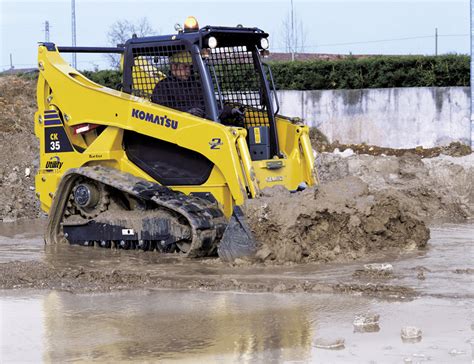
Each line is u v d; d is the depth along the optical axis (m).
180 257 17.52
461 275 15.12
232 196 17.45
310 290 14.27
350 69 35.06
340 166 27.16
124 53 19.28
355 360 10.47
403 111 32.97
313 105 34.56
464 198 24.55
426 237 18.20
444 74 33.59
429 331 11.65
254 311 12.99
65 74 19.77
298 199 17.03
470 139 31.53
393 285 14.32
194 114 18.14
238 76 19.42
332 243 17.00
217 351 10.99
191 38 18.12
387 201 17.69
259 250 16.53
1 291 14.83
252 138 18.83
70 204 19.88
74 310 13.35
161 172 18.69
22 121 32.47
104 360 10.73
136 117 18.56
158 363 10.56
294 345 11.17
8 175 28.11
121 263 17.11
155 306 13.48
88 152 19.48
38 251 18.89
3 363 10.72
